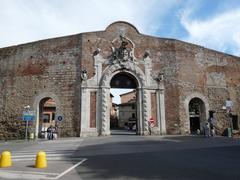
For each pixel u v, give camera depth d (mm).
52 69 27672
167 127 26938
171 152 12711
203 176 7336
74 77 26906
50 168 9188
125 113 73250
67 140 22078
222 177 7168
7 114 28328
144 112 26734
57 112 26672
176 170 8273
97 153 13016
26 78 28391
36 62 28375
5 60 29781
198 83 28812
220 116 29125
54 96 27078
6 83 29109
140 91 27141
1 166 9648
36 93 27703
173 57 28344
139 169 8602
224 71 30594
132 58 27547
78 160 10922
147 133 26375
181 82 28047
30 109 27516
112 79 27656
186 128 27375
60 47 27922
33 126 27062
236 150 13297
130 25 28359
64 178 7582
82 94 26094
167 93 27578
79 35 27594
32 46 28906
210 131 26156
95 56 27141
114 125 76188
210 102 28938
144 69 27656
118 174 7922
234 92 30688
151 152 12836
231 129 27156
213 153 12180
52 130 25156
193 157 10984
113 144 17250
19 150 15547
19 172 8500
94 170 8664
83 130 25469
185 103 27812
